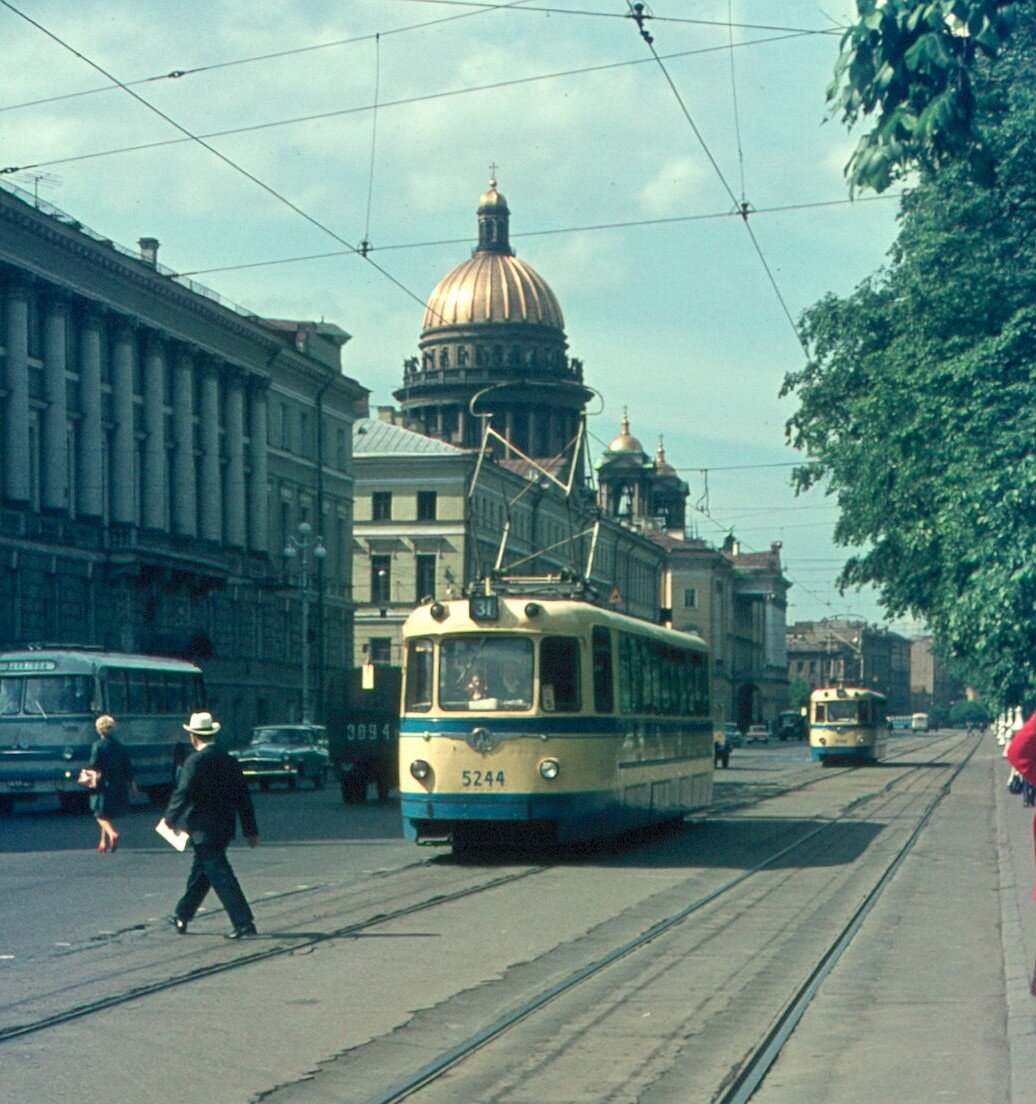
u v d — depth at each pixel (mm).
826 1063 9594
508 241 157125
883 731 81875
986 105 9211
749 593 198000
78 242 59312
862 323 40375
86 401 61000
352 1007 11266
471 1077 9172
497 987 12117
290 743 50969
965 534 26516
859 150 9156
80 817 35594
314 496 84125
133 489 64375
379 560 104375
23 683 36188
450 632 22406
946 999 11734
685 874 21062
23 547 55406
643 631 25922
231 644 72625
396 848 25219
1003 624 24312
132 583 63219
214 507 71688
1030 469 24219
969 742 139375
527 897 18234
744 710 193250
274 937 14836
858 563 43438
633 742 24719
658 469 184375
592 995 11859
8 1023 10586
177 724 41281
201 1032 10359
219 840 14781
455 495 103500
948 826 31328
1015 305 30234
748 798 42656
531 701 21984
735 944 14531
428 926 15625
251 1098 8570
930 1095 8656
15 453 56094
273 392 79125
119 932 15188
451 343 151625
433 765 22094
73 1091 8695
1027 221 30516
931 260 30953
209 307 70312
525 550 115312
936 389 30125
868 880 20469
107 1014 10984
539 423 150375
